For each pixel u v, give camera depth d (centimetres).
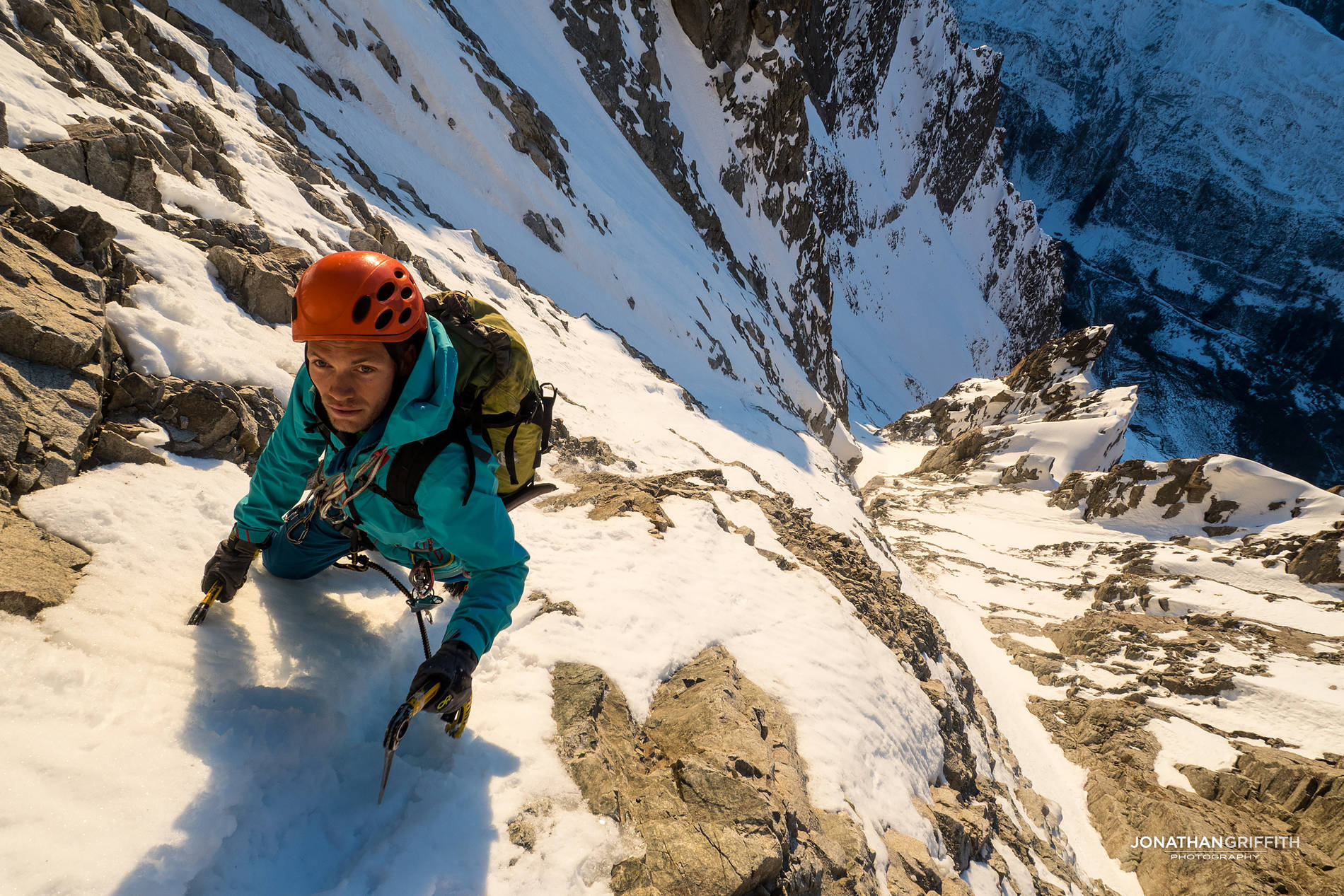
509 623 234
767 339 3459
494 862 225
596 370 1201
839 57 15050
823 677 455
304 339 189
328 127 1331
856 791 390
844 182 14950
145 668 225
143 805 188
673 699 357
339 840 218
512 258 1717
